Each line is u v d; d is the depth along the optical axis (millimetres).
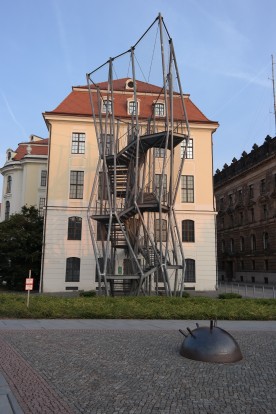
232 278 68375
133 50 25406
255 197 61469
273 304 19812
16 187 52625
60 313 16672
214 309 17719
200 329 9844
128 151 26234
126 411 5922
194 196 37938
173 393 6789
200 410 6016
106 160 27203
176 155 38000
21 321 15695
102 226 29203
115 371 8172
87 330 13656
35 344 11039
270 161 56906
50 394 6672
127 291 28250
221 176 74938
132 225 29438
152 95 40438
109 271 30297
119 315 16734
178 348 10617
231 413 5922
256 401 6477
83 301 19078
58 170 36906
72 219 36281
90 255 35688
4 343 11141
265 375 8031
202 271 36781
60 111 37781
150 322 15820
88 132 37750
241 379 7707
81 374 7926
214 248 37281
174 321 16172
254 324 15773
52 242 35562
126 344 11148
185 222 37500
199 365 8734
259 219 59844
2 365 8617
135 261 25609
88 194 36750
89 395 6633
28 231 36406
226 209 71250
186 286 36250
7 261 35875
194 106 41438
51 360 9133
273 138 56750
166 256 24766
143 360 9180
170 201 25438
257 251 59656
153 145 26188
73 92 40250
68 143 37406
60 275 35125
